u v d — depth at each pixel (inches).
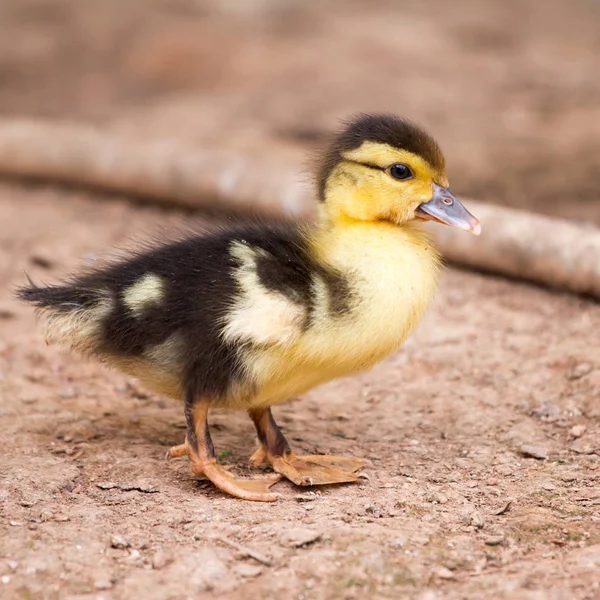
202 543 316.2
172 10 1439.5
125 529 325.4
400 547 312.0
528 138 895.7
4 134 802.8
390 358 494.9
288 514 338.6
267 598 285.0
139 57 1215.6
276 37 1279.5
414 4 1504.7
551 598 280.8
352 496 357.4
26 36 1334.9
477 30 1344.7
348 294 345.1
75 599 282.8
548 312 549.0
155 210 737.0
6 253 636.7
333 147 380.2
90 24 1375.5
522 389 459.2
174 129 917.8
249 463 387.2
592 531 330.6
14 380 463.8
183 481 367.9
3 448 389.4
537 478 375.6
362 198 370.6
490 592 287.0
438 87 1069.8
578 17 1483.8
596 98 1042.1
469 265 606.9
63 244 652.1
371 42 1238.3
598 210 727.1
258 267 346.3
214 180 705.0
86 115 1024.9
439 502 353.4
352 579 292.5
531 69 1165.1
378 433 422.9
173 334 350.3
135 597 285.3
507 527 333.1
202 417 355.3
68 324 368.2
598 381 453.4
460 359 491.5
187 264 359.9
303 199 661.3
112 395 457.7
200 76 1156.5
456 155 845.8
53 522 330.0
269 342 339.3
